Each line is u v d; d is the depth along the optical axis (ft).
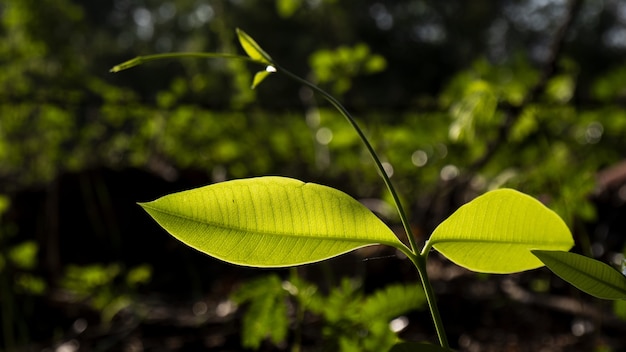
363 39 68.23
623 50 74.38
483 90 9.60
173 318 11.50
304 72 57.16
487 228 3.11
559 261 2.97
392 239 3.15
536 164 9.26
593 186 7.77
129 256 15.28
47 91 18.38
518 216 3.09
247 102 15.61
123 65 3.51
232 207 3.05
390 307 6.11
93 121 20.53
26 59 18.93
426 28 77.15
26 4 18.90
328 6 25.16
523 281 11.05
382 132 15.34
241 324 10.40
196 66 20.80
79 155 21.03
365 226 3.12
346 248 3.12
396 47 70.90
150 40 73.56
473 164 12.87
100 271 11.85
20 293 12.00
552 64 12.00
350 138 15.60
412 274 11.03
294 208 3.08
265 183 3.07
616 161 14.08
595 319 9.32
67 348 11.12
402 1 73.15
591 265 2.97
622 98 14.24
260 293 6.37
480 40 80.33
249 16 56.39
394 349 2.87
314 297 6.34
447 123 13.79
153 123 17.99
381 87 65.51
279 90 40.40
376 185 17.93
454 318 10.50
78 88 18.88
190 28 65.46
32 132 20.81
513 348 9.55
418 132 14.05
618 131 14.24
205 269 14.82
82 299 12.52
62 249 15.44
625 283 3.00
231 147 19.01
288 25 56.24
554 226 3.08
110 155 20.33
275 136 20.13
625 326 8.98
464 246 3.15
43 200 15.99
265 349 9.32
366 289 10.89
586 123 14.20
